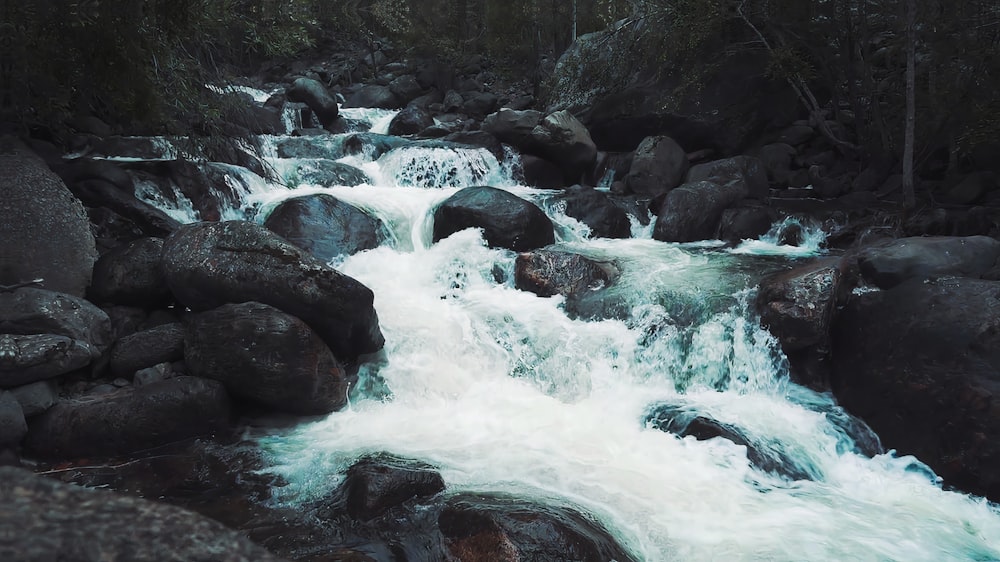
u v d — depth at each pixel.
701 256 9.38
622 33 14.39
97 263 6.99
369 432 6.09
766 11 11.96
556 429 6.26
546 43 20.98
